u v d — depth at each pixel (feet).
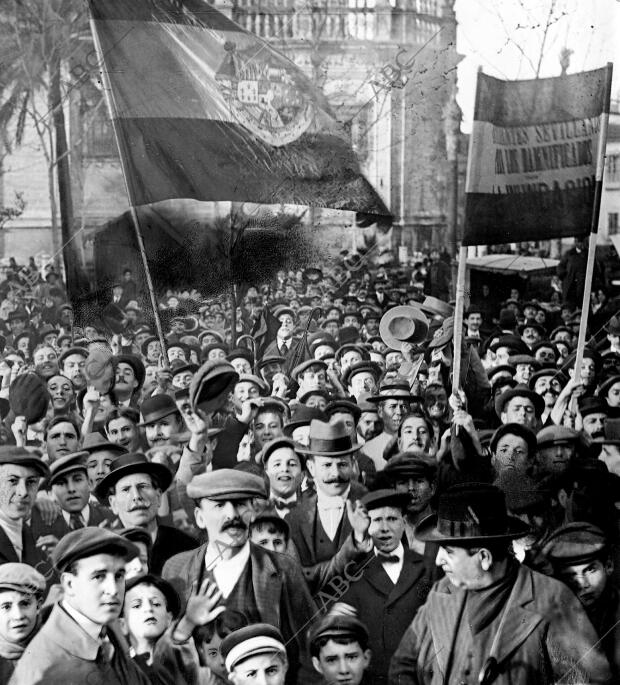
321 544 36.76
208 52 39.83
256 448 37.96
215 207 40.24
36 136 40.91
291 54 40.88
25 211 40.81
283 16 40.73
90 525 36.09
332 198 40.96
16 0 40.60
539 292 43.73
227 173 39.81
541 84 40.68
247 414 38.19
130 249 40.42
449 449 39.34
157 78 39.45
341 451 37.35
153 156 39.37
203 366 38.47
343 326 40.81
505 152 40.65
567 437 39.40
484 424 40.70
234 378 38.65
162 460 37.73
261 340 40.14
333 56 41.24
